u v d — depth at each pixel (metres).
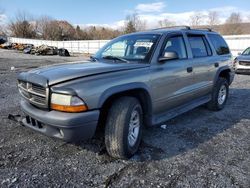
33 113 2.94
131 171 2.89
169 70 3.81
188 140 3.83
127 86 3.06
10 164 2.99
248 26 66.62
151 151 3.41
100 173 2.84
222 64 5.53
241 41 22.41
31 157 3.17
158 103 3.69
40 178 2.71
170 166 3.02
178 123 4.64
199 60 4.66
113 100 3.08
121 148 3.00
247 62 11.71
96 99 2.76
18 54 29.91
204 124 4.61
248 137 4.00
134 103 3.12
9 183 2.60
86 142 3.61
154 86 3.53
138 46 3.86
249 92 7.86
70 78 2.78
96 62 3.62
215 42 5.56
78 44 43.12
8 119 4.52
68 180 2.69
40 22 76.00
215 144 3.69
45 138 3.75
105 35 74.31
